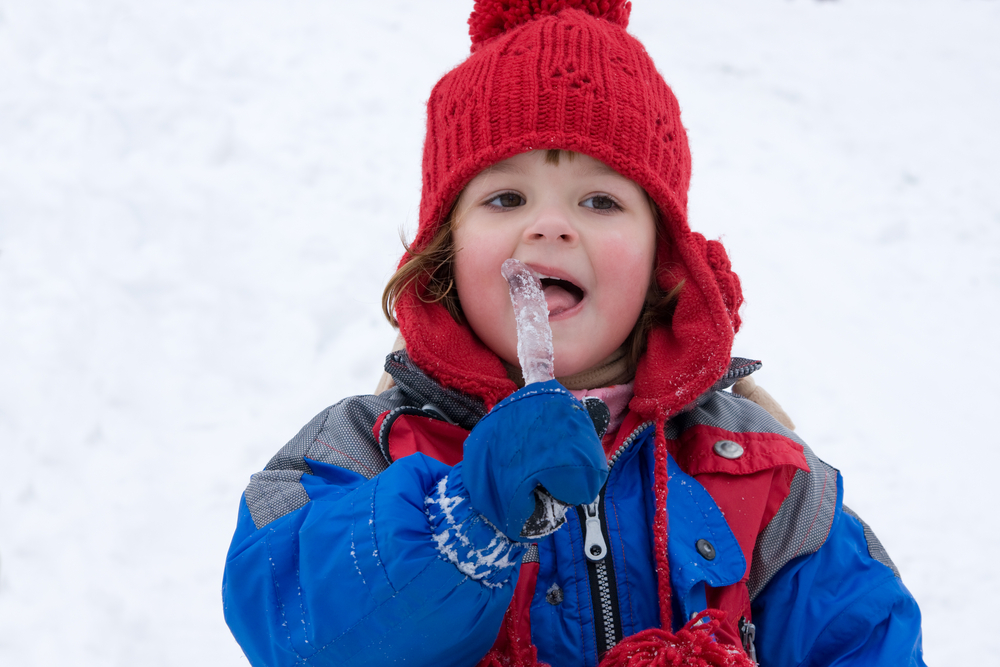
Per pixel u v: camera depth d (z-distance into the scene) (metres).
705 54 7.18
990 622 2.82
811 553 1.44
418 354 1.43
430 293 1.53
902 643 1.38
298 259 4.32
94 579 2.68
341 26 6.46
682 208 1.61
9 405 3.37
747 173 5.77
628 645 1.18
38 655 2.44
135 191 4.69
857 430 3.73
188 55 5.86
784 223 5.30
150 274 4.12
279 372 3.63
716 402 1.59
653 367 1.49
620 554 1.36
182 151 5.05
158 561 2.76
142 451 3.21
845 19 7.89
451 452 1.44
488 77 1.50
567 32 1.53
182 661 2.42
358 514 1.12
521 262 1.37
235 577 1.18
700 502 1.40
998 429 3.81
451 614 1.05
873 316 4.54
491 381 1.42
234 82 5.70
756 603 1.44
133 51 5.82
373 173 5.07
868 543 1.51
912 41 7.61
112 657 2.44
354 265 4.30
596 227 1.44
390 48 6.32
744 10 7.91
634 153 1.48
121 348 3.70
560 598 1.32
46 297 3.94
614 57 1.54
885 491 3.40
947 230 5.39
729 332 1.45
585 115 1.46
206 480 3.09
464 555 1.04
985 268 5.06
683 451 1.50
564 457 0.99
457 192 1.50
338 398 3.51
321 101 5.65
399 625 1.06
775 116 6.46
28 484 3.04
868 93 6.84
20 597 2.62
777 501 1.45
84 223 4.41
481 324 1.46
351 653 1.08
